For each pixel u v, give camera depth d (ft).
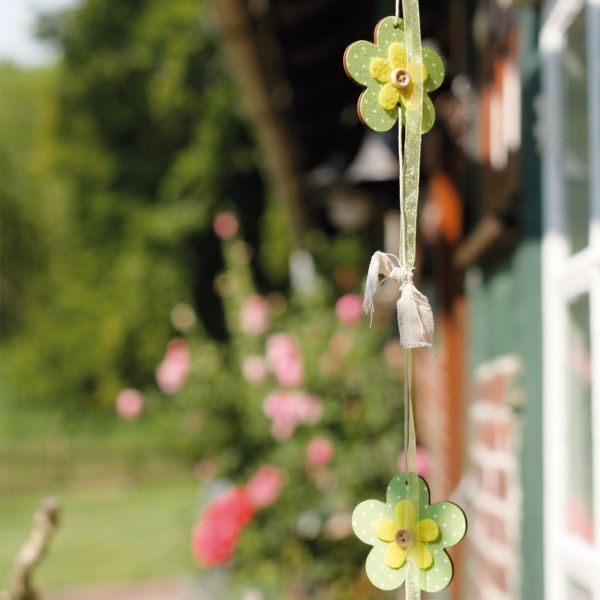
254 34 11.66
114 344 67.05
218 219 17.85
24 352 75.10
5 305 88.58
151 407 16.44
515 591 6.74
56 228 85.30
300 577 13.65
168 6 63.82
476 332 9.30
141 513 46.80
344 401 14.85
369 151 12.07
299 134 16.19
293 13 11.76
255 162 59.98
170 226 61.93
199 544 12.99
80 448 60.80
